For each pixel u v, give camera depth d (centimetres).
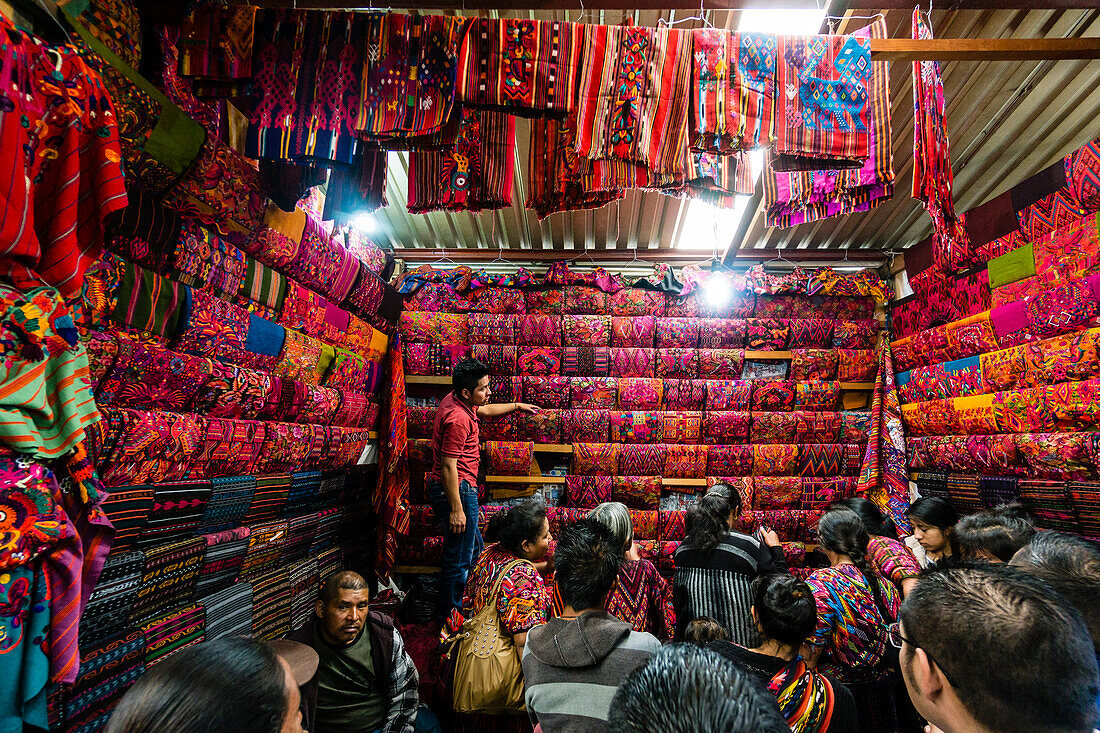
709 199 219
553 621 138
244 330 221
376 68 168
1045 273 271
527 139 284
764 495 375
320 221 276
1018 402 283
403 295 387
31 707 112
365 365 334
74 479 125
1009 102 255
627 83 174
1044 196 266
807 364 386
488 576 195
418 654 264
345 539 322
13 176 108
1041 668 62
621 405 382
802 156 178
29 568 113
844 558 194
